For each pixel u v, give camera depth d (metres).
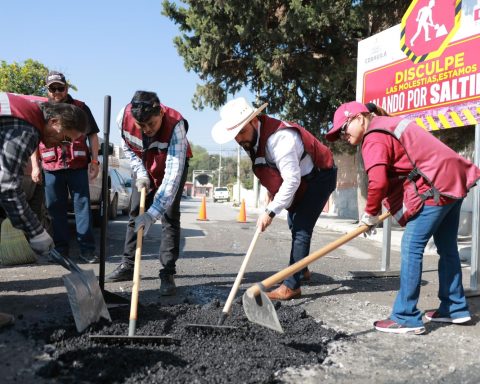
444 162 3.21
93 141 5.48
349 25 12.23
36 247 2.85
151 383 2.32
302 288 4.67
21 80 18.23
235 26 12.68
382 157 3.24
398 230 11.75
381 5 10.68
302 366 2.68
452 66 4.79
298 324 3.34
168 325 3.17
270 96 14.95
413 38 5.30
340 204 18.28
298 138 3.86
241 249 7.67
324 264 6.27
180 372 2.44
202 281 4.86
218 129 3.59
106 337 2.76
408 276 3.31
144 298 4.06
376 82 5.99
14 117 2.59
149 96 3.54
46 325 3.16
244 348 2.80
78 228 5.57
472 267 4.60
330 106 14.47
